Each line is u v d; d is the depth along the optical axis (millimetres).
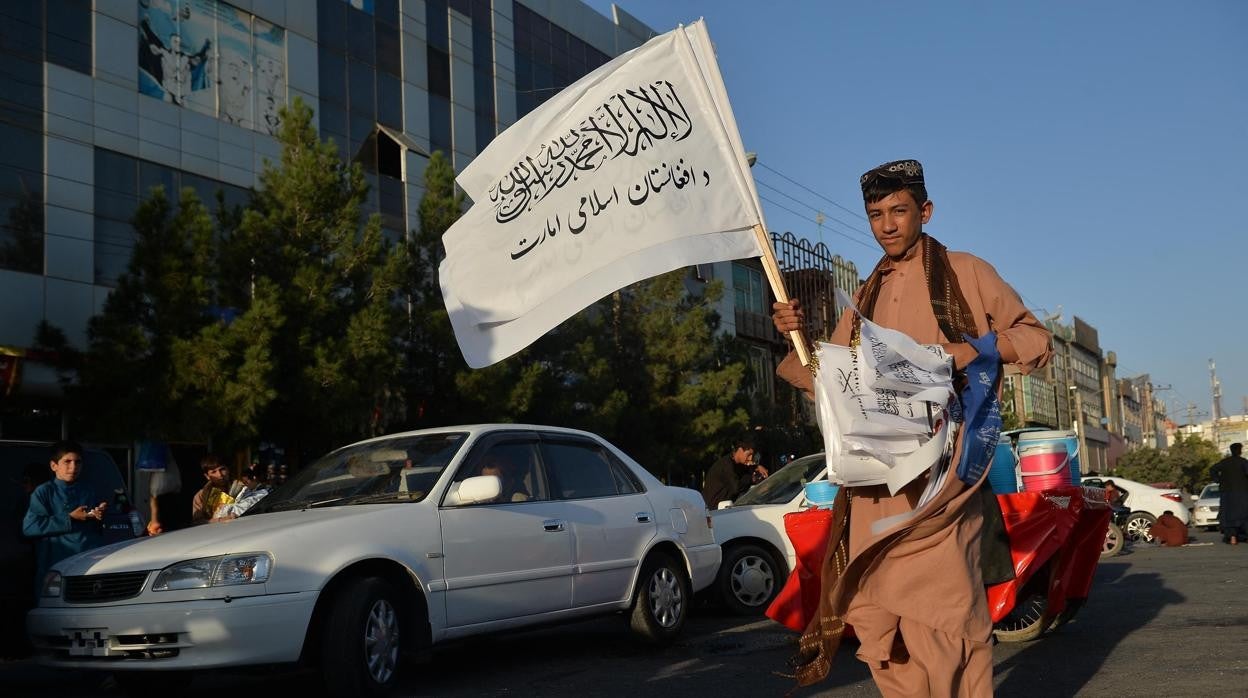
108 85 20312
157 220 15367
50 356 15641
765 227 3787
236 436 14742
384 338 15875
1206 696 5293
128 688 6887
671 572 8344
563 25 34156
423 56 28172
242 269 15609
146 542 6441
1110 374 103812
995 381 3123
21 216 18781
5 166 18641
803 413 35469
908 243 3387
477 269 4512
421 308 18500
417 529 6586
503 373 18859
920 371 3074
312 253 16312
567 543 7492
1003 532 3354
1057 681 5988
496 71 30844
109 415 14328
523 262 4395
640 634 8031
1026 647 7391
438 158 19688
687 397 24750
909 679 3152
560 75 33750
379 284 16469
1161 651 6820
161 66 21344
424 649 6523
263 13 23578
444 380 18547
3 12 18828
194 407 14344
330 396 15438
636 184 4102
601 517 7863
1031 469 7281
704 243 3904
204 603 5754
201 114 21953
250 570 5832
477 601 6801
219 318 15273
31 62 19172
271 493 7535
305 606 5914
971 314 3289
